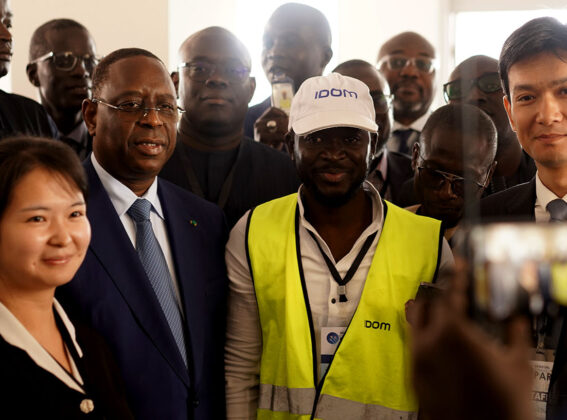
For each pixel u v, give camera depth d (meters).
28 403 1.25
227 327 1.84
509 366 0.54
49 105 3.11
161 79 1.73
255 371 1.80
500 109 1.80
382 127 2.48
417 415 1.58
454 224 1.95
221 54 2.32
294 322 1.64
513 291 0.60
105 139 1.71
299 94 1.78
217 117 2.32
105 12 5.23
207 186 2.34
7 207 1.31
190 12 5.45
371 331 1.62
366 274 1.67
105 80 1.73
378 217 1.71
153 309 1.62
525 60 1.35
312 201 1.74
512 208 1.50
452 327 0.55
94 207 1.68
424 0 5.29
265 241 1.74
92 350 1.46
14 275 1.32
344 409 1.61
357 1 5.77
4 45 2.52
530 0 1.39
